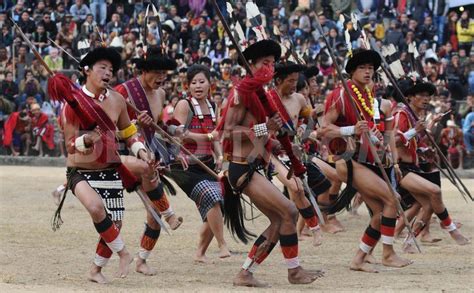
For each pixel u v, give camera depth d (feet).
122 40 176.55
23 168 160.56
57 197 105.50
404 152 80.18
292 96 78.95
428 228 84.89
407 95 83.46
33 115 172.24
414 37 181.68
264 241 61.11
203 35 178.29
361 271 68.49
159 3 186.91
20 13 183.62
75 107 59.52
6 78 175.22
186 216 100.27
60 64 174.19
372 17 183.42
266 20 179.32
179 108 73.26
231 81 151.84
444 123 158.51
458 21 188.55
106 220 60.18
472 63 178.70
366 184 68.90
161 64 68.13
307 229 87.76
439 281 63.77
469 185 138.21
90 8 185.26
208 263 72.08
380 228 69.72
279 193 60.80
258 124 60.34
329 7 185.98
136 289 59.00
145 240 66.95
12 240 80.79
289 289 59.98
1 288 57.93
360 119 67.51
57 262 70.23
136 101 68.59
